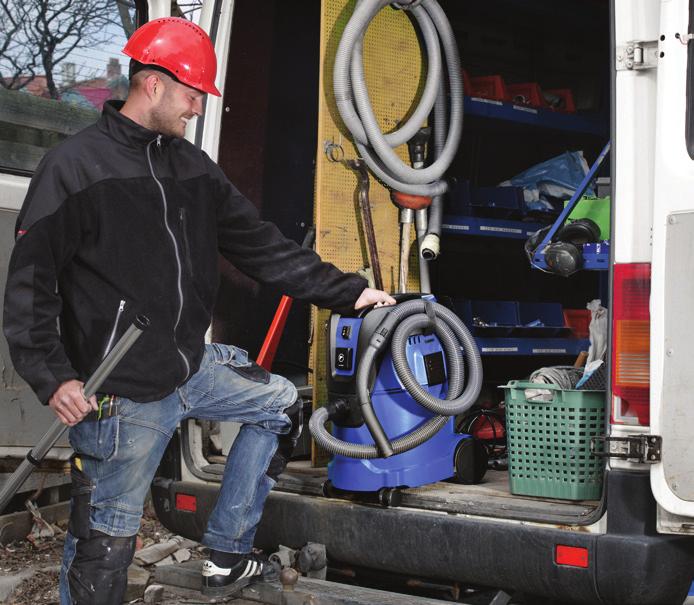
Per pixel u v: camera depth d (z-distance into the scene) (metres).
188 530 3.58
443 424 3.15
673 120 2.53
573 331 4.87
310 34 4.26
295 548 3.31
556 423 3.01
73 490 2.66
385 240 4.10
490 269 4.96
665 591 2.64
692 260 2.46
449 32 4.11
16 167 3.83
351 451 3.09
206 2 3.67
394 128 4.12
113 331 2.55
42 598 3.65
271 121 4.09
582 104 5.28
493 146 4.98
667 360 2.50
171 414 2.69
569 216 3.48
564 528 2.73
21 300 2.44
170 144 2.73
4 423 3.91
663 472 2.50
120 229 2.55
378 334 3.12
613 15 2.64
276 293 4.08
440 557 2.96
